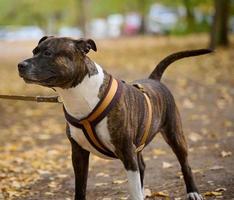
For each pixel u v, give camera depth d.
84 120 4.95
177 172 7.41
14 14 39.91
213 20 22.41
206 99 13.58
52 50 4.78
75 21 46.97
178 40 32.34
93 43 4.97
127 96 5.14
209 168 7.42
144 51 27.03
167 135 5.95
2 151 9.60
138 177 5.06
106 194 6.68
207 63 19.75
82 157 5.38
